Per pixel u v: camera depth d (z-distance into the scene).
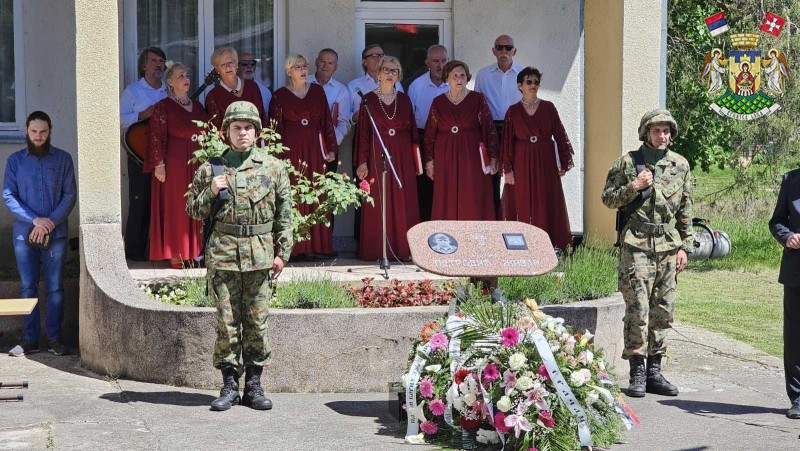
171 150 9.46
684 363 8.75
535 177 10.43
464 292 6.77
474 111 10.37
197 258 9.55
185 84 9.51
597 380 6.30
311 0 11.26
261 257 6.87
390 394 6.87
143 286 8.52
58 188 8.98
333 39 11.33
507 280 8.29
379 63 10.49
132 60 11.08
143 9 11.10
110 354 7.89
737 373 8.39
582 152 11.71
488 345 6.23
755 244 15.96
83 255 8.25
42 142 8.97
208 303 7.97
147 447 6.11
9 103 10.60
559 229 10.54
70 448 6.07
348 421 6.73
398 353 7.52
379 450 6.11
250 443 6.21
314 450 6.09
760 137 17.00
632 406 7.25
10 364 8.40
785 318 7.05
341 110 10.80
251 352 7.04
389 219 10.31
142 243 10.11
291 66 10.12
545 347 6.09
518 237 6.94
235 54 9.95
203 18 11.27
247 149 6.94
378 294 8.26
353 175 10.98
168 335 7.55
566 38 11.66
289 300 7.99
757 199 17.89
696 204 19.09
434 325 6.59
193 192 6.95
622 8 9.45
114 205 8.34
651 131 7.42
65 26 10.61
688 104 18.22
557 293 8.24
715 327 10.45
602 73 9.93
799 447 6.27
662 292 7.52
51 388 7.53
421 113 10.97
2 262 10.53
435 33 11.66
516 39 11.59
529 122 10.39
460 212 10.36
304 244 10.22
